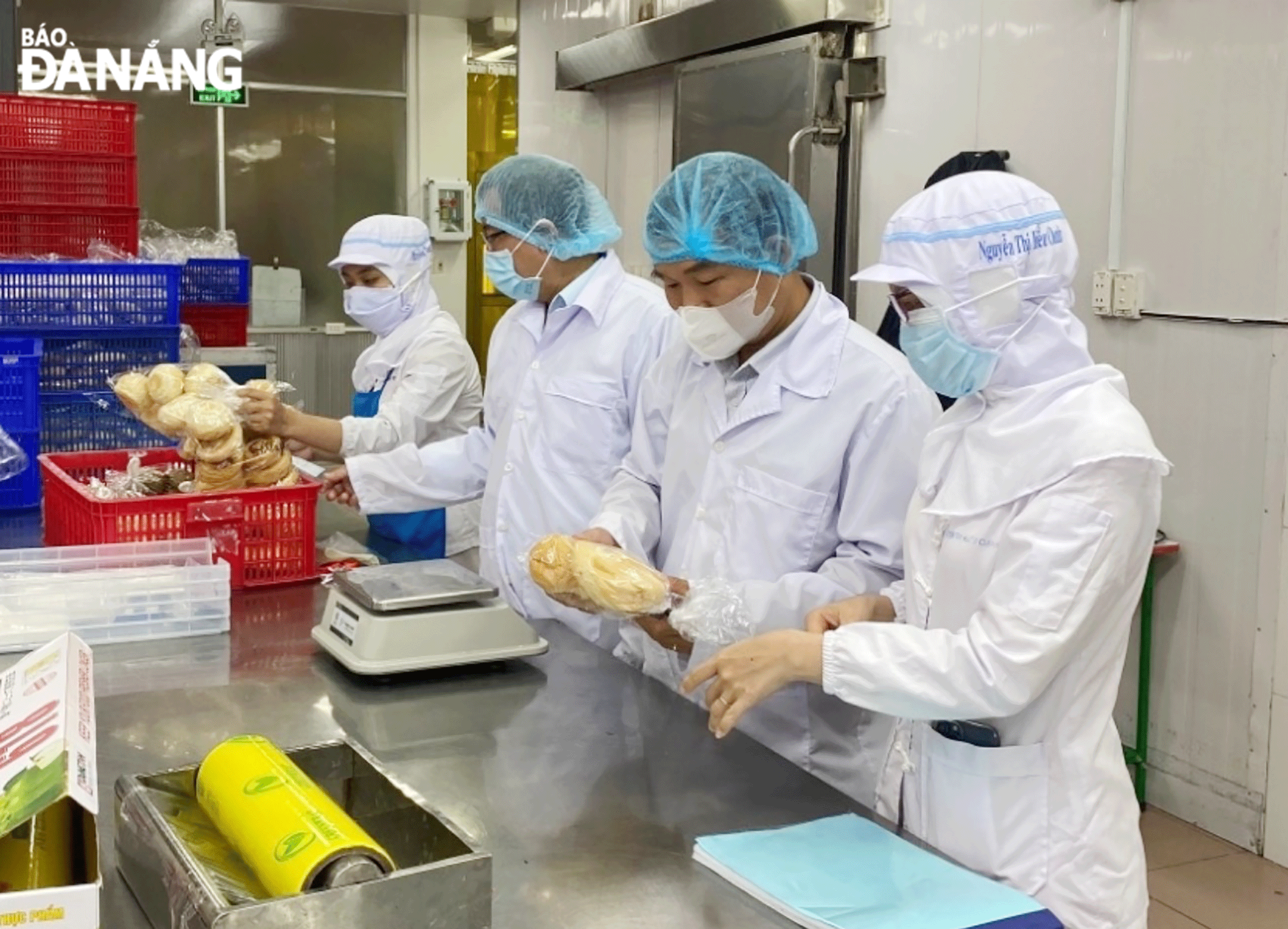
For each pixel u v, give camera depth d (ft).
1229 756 9.66
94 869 3.14
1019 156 10.88
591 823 4.35
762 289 5.86
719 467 6.28
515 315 8.59
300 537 7.39
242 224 20.79
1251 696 9.44
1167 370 9.80
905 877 3.91
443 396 9.86
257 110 20.54
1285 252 8.80
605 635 7.77
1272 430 9.05
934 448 5.03
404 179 21.65
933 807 4.80
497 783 4.67
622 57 16.01
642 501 6.80
